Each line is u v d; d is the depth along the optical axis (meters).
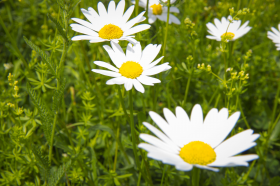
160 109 0.51
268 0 0.61
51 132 0.40
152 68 0.40
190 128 0.37
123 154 0.47
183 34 0.53
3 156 0.43
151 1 0.49
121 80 0.39
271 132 0.47
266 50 0.56
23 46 0.60
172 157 0.35
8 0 0.64
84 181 0.45
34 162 0.43
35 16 0.61
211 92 0.51
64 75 0.52
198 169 0.36
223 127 0.37
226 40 0.43
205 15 0.67
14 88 0.42
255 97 0.54
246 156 0.35
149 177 0.42
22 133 0.42
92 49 0.52
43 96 0.49
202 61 0.52
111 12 0.43
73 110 0.50
